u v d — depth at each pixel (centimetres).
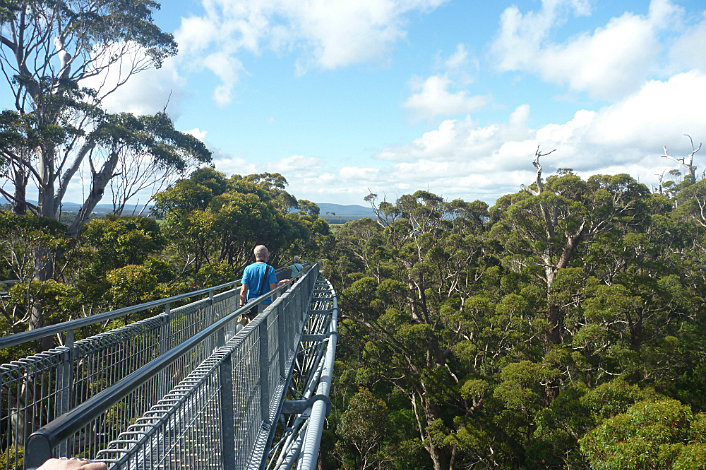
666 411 1537
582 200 3862
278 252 4594
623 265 3641
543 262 3694
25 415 286
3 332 1584
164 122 3397
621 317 2878
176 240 2889
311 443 358
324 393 503
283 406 524
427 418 3253
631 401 2019
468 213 5784
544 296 3166
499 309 2966
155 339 565
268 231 3806
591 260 3497
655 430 1478
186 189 3175
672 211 5334
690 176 7631
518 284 3538
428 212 5728
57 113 2722
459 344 3102
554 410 2194
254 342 420
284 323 645
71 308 1645
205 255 3156
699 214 5191
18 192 2547
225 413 285
